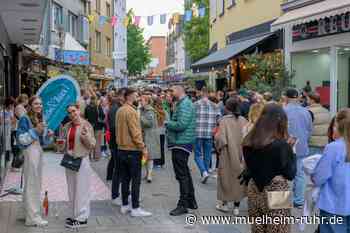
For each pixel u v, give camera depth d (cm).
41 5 1200
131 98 866
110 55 4688
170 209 924
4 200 995
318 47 1579
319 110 970
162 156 1431
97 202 984
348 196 525
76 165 797
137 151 862
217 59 2097
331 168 527
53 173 1294
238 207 881
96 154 1597
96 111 1570
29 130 809
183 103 877
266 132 514
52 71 2411
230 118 874
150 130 1195
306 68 1675
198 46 4616
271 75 1714
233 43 2461
